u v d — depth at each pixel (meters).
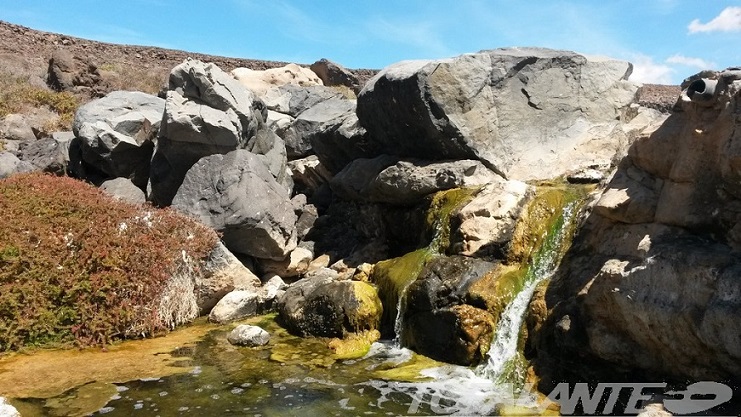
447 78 9.68
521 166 9.91
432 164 9.90
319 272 10.35
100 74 20.19
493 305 7.11
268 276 10.56
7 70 18.77
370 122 11.29
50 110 17.22
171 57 26.72
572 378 6.20
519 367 6.59
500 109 10.12
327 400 6.11
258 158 11.13
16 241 8.29
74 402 6.01
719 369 5.01
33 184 9.73
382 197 10.59
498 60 10.18
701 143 5.72
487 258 7.80
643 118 10.79
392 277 8.45
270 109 16.38
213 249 9.66
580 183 9.16
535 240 7.77
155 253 8.88
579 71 10.54
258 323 9.02
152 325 8.39
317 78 22.44
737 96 5.38
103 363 7.22
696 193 5.74
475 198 8.52
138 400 6.09
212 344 8.02
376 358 7.45
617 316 5.73
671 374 5.51
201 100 11.48
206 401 6.08
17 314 7.73
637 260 5.80
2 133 14.56
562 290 6.74
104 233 8.88
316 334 8.30
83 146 12.02
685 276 5.15
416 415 5.74
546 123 10.32
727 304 4.71
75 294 8.14
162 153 11.40
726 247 5.34
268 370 7.03
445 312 7.23
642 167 6.68
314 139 13.30
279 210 10.49
